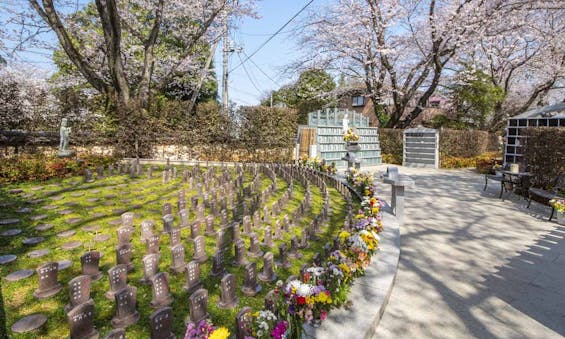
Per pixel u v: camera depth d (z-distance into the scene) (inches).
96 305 113.1
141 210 226.5
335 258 131.5
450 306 134.7
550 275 163.8
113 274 117.3
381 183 423.5
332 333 103.3
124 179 334.3
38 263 141.9
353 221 196.1
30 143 455.5
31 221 193.3
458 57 738.2
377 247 174.9
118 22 490.0
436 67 708.7
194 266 126.6
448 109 924.6
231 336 100.7
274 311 102.2
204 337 85.0
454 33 632.4
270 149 569.9
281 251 152.8
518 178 365.4
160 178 348.2
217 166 470.0
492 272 166.9
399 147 705.6
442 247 201.0
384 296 128.6
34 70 795.4
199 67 801.6
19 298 115.1
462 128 835.4
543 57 736.3
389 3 661.9
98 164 385.4
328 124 606.2
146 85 565.0
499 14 621.0
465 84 782.5
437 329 119.0
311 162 464.8
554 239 217.0
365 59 778.2
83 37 675.4
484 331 118.4
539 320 125.5
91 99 513.0
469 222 255.4
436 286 151.6
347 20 732.0
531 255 189.3
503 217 271.3
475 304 136.4
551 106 464.8
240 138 554.9
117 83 519.2
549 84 768.3
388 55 732.7
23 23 562.6
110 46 504.4
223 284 116.3
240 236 188.1
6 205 223.9
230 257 160.2
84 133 466.3
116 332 83.0
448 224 249.6
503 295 143.9
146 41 575.2
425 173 550.0
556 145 327.9
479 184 435.5
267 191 275.4
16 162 315.3
